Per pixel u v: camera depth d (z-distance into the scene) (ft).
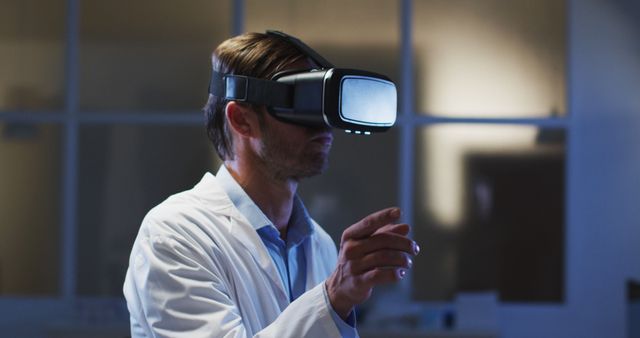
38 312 15.87
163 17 15.94
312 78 3.77
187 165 15.90
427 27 15.69
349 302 3.52
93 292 15.97
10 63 16.08
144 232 4.14
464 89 15.67
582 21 15.51
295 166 4.05
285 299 4.24
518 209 15.61
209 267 3.98
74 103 16.03
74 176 16.01
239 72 4.11
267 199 4.34
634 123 15.46
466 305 14.08
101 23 16.02
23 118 16.03
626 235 15.44
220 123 4.32
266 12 15.84
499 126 15.64
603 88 15.51
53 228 16.03
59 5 16.02
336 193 15.69
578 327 15.46
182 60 15.96
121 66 16.02
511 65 15.64
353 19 15.74
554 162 15.58
